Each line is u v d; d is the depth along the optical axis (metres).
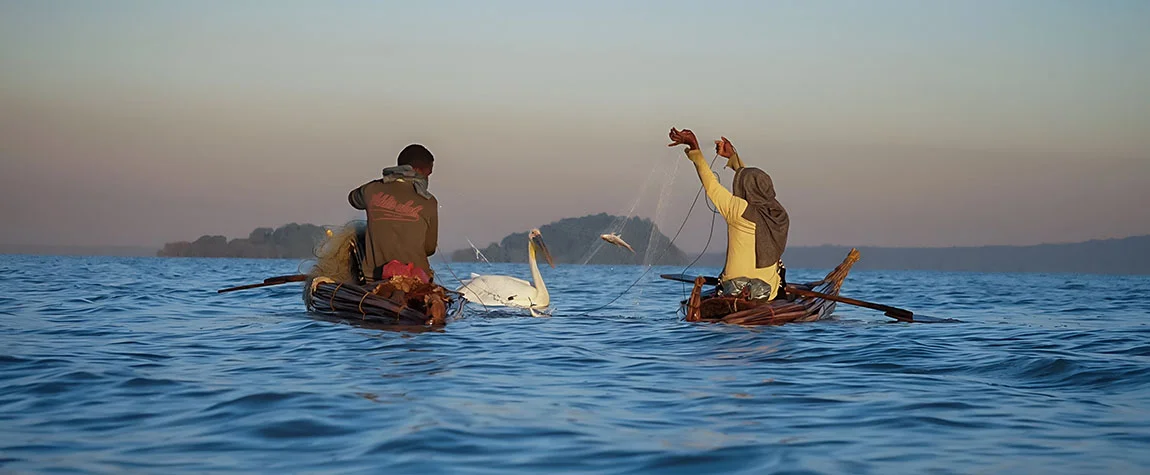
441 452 5.15
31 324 11.95
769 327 12.11
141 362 8.39
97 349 9.30
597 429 5.79
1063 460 5.16
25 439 5.38
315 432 5.57
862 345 10.23
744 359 9.13
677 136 13.02
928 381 7.80
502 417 6.07
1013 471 4.93
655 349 9.85
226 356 8.88
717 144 13.66
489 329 11.64
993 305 20.80
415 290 12.00
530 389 7.21
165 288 21.59
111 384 7.11
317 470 4.79
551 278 34.84
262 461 4.94
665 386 7.46
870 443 5.52
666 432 5.74
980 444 5.52
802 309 13.15
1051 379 7.89
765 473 4.83
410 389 7.04
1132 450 5.39
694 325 12.41
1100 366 8.34
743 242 13.14
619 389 7.28
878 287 33.03
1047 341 11.16
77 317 13.15
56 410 6.18
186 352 9.17
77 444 5.29
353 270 13.45
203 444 5.30
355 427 5.70
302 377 7.56
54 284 22.31
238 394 6.71
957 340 11.06
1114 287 37.00
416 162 13.02
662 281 29.78
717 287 13.59
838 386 7.50
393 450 5.17
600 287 26.17
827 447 5.40
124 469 4.78
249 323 12.02
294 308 15.18
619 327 12.12
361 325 11.66
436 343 10.01
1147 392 7.21
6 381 7.20
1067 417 6.29
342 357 8.82
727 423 6.03
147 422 5.84
